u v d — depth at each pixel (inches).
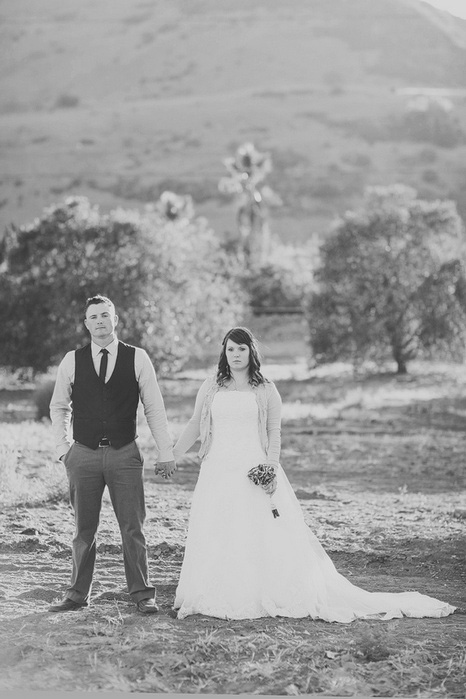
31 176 6067.9
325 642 271.0
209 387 320.5
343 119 6496.1
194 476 633.6
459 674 249.0
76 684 231.9
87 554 303.6
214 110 6766.7
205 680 239.3
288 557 308.8
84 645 260.1
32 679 234.2
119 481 301.0
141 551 305.0
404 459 785.6
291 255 2999.5
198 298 1825.8
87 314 298.8
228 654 256.8
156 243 1739.7
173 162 6186.0
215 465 315.6
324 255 1932.8
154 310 1704.0
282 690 234.7
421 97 6584.6
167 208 2898.6
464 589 354.3
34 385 1722.4
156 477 621.0
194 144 6387.8
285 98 6820.9
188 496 544.1
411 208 1910.7
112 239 1720.0
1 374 1811.0
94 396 298.7
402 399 1489.9
